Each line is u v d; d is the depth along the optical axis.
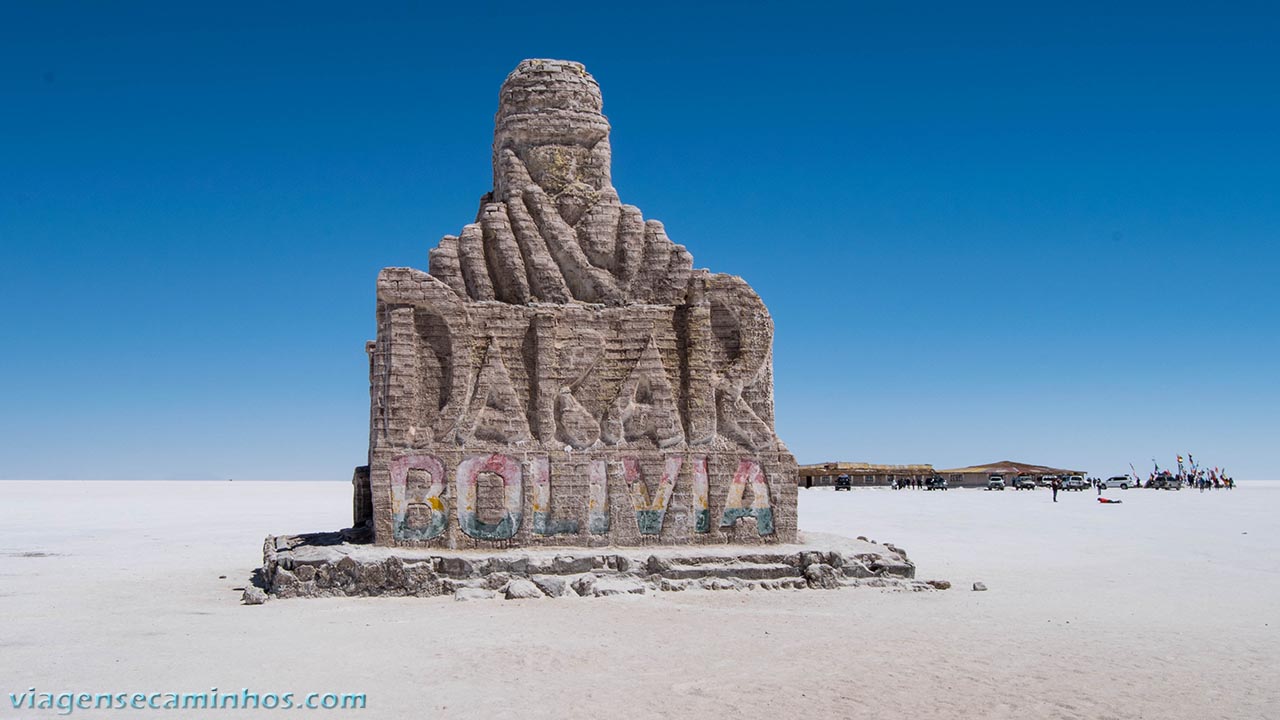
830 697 11.80
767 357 21.84
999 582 21.69
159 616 16.95
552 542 20.44
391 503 20.06
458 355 20.55
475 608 17.53
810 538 22.53
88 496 70.56
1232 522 41.34
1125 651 14.45
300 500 67.25
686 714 11.06
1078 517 44.31
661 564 19.75
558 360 21.02
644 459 21.00
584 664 13.32
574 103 22.52
